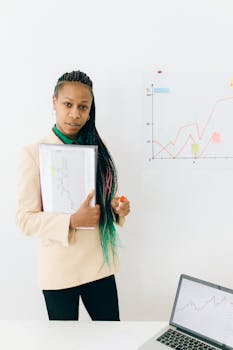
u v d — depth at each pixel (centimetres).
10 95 154
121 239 159
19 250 160
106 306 131
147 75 151
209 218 157
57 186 114
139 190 156
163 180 156
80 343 100
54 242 118
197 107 152
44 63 152
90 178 114
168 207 157
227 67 150
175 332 103
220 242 157
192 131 153
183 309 107
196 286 108
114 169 134
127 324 111
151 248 159
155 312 161
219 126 153
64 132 124
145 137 154
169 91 152
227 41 149
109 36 150
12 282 161
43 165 114
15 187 157
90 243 123
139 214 158
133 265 160
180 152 154
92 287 129
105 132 154
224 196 155
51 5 150
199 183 155
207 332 100
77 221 113
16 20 151
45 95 154
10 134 155
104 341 101
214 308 102
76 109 120
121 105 153
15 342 100
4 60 153
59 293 123
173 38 150
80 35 151
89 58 151
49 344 99
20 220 116
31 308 162
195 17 149
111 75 152
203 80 151
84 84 122
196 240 158
